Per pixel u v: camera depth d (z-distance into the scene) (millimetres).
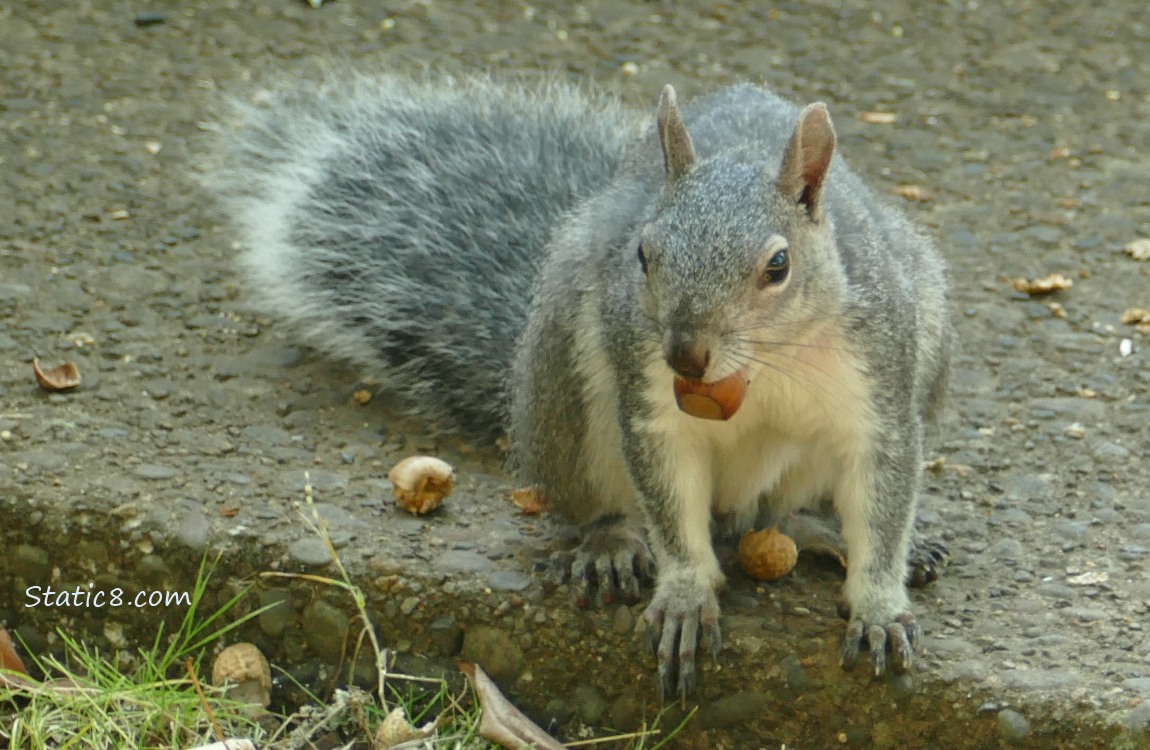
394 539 7660
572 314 7523
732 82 13344
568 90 11727
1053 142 12570
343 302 9719
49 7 14227
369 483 8250
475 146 10641
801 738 6984
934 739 6770
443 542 7680
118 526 7660
